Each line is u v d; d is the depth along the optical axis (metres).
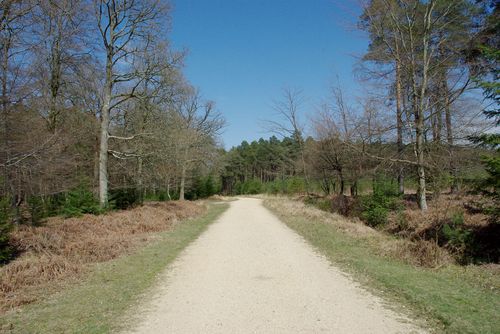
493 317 5.62
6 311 6.09
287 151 69.31
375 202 17.28
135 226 15.16
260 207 33.34
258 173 98.06
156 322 5.50
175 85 21.92
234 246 12.06
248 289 7.17
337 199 23.55
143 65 20.11
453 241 10.52
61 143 14.12
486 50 10.91
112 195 21.41
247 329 5.21
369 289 7.17
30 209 13.70
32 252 9.73
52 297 6.83
